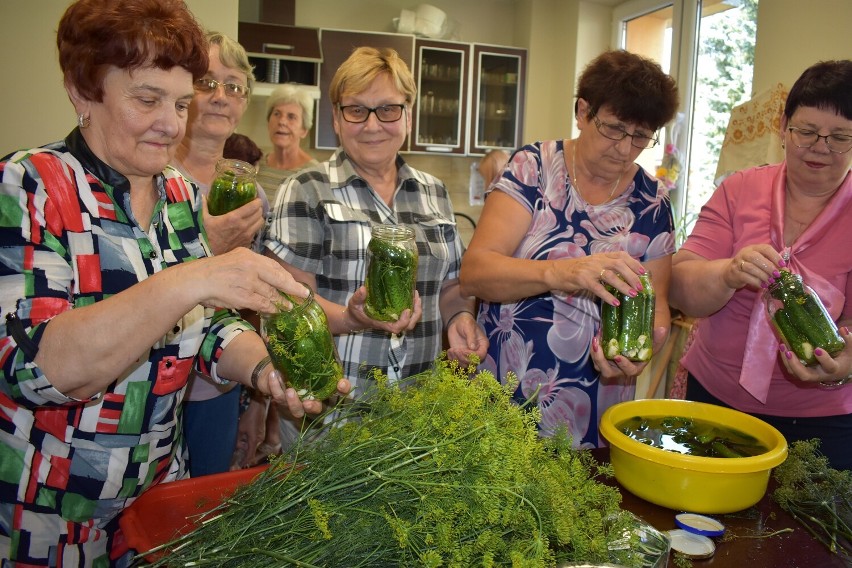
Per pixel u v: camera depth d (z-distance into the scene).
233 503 0.93
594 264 1.36
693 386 1.83
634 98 1.51
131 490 1.12
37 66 3.13
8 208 0.94
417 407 0.94
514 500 0.80
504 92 5.27
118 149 1.02
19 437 1.05
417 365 1.74
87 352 0.86
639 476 1.17
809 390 1.61
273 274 0.93
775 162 2.71
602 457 1.37
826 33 2.69
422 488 0.83
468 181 5.51
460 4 5.36
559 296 1.68
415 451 0.89
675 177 3.85
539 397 1.70
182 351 1.17
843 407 1.60
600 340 1.39
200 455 1.88
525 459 0.84
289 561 0.80
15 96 3.12
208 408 1.86
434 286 1.77
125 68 0.97
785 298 1.35
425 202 1.83
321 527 0.78
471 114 5.18
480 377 0.96
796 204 1.68
